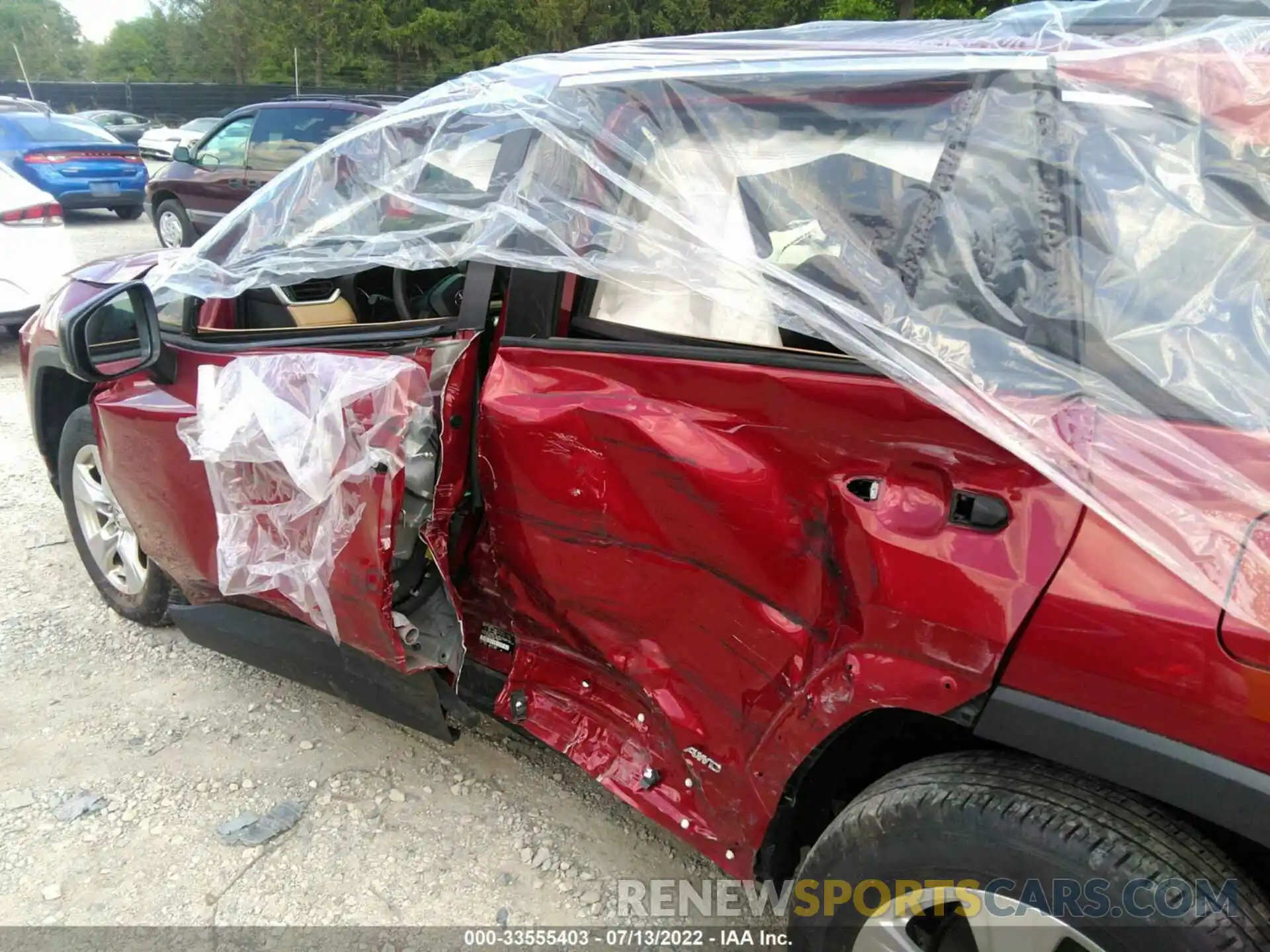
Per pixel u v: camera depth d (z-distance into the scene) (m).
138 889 2.20
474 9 32.16
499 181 1.99
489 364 2.10
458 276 2.74
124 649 3.21
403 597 2.17
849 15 11.86
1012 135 1.49
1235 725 1.17
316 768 2.62
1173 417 1.31
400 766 2.63
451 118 2.10
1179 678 1.20
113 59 63.41
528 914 2.14
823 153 1.65
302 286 2.84
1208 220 1.38
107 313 2.65
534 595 2.09
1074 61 1.51
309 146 8.85
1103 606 1.25
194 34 45.72
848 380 1.49
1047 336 1.40
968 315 1.46
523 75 2.05
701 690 1.83
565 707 2.17
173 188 9.98
